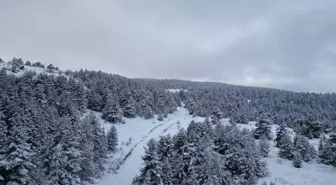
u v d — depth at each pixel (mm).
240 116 114000
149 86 153000
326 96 195375
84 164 37500
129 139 77688
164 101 132000
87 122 50906
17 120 48625
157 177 35656
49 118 57812
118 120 95000
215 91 186000
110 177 52438
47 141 31016
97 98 105688
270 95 195750
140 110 111000
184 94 170125
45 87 98812
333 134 75562
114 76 159000
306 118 101500
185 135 45469
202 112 124062
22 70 133125
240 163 53406
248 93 197500
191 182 35031
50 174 29109
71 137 32156
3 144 21891
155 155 37344
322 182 55906
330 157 65438
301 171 61281
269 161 67125
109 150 65062
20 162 21109
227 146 61125
